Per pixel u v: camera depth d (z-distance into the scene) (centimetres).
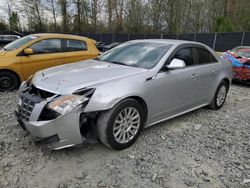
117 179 281
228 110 546
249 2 2942
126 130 339
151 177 287
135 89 336
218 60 517
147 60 395
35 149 331
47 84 322
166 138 384
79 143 308
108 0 3719
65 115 289
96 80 324
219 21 2681
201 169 307
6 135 366
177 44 428
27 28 3919
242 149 363
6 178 273
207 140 386
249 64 816
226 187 278
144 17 3612
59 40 684
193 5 3381
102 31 3788
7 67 603
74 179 278
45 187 263
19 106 331
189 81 427
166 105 395
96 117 317
